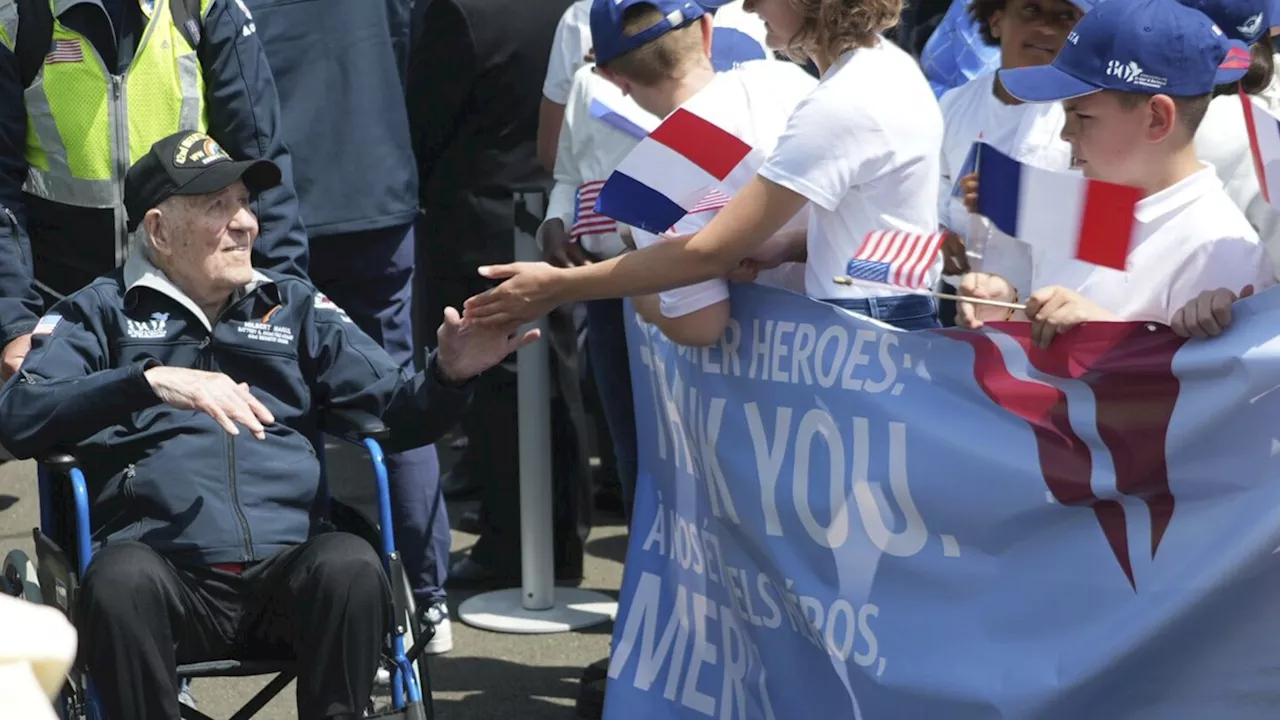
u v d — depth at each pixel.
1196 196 3.32
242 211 4.43
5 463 8.38
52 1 4.91
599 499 7.74
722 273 3.82
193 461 4.33
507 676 5.68
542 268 4.01
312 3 5.64
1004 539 3.52
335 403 4.54
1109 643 3.31
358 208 5.71
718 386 4.25
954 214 4.46
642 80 4.09
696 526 4.54
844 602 3.88
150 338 4.42
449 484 7.84
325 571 4.05
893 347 3.70
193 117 5.01
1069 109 3.41
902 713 3.76
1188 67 3.25
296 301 4.57
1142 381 3.25
